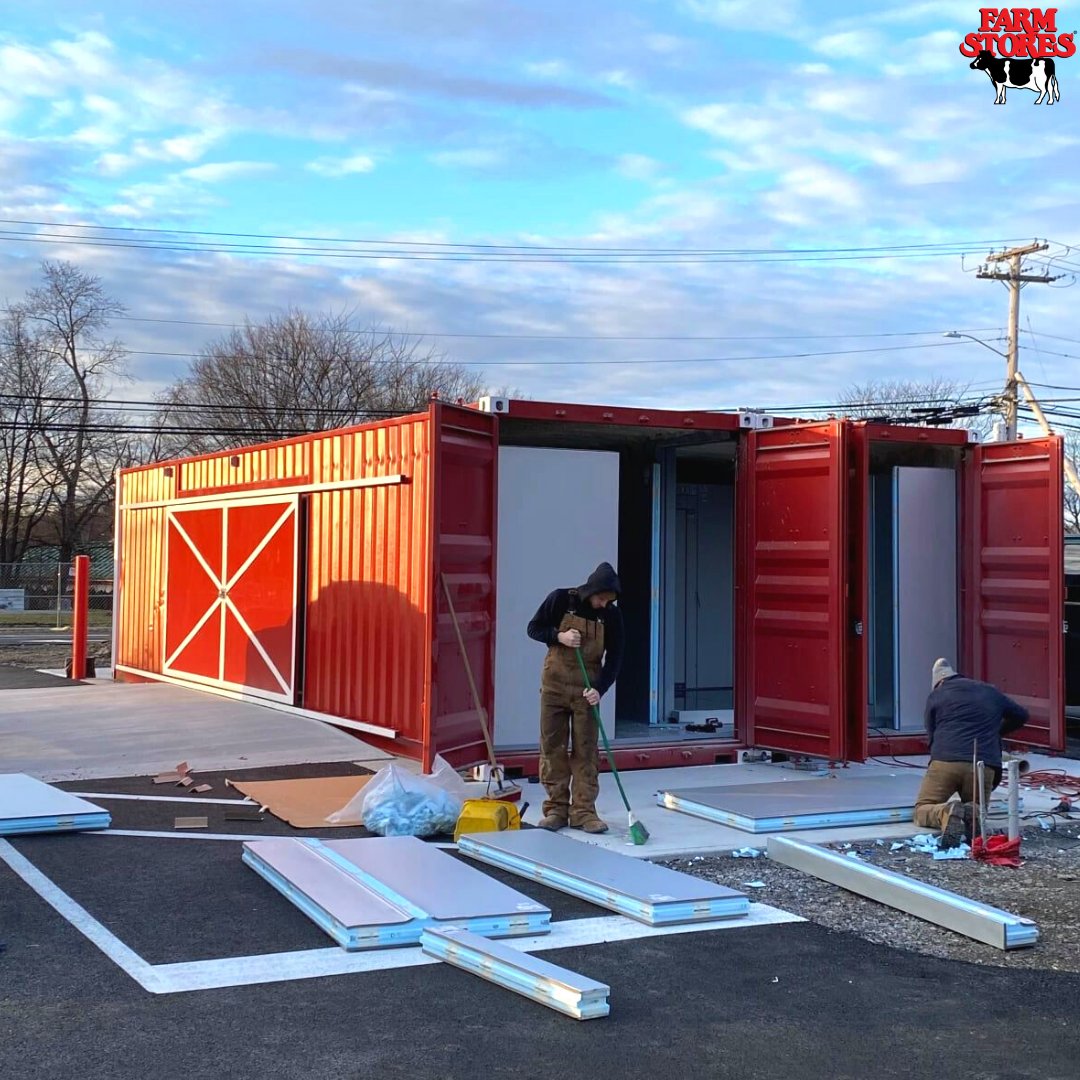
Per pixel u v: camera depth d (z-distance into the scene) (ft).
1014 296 111.86
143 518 51.03
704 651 43.24
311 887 19.16
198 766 30.99
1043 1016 15.49
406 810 24.58
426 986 15.97
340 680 34.50
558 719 25.66
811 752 32.30
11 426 144.46
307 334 150.00
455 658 28.99
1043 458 34.91
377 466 32.60
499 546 32.12
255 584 39.99
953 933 19.13
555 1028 14.64
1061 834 26.50
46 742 33.42
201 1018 14.60
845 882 21.50
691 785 30.71
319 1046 13.87
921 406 137.08
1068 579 42.70
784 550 33.12
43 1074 12.89
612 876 20.45
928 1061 13.93
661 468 37.11
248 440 146.82
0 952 16.84
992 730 25.76
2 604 130.82
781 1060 13.87
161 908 19.13
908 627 36.63
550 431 34.83
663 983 16.40
